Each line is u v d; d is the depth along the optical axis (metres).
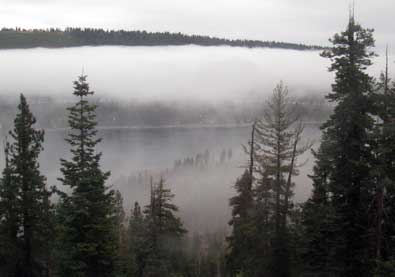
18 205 24.91
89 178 21.77
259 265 24.28
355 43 21.17
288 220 24.84
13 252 24.80
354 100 21.00
